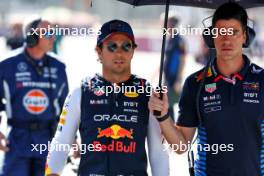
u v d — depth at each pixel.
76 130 8.80
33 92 11.63
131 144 8.48
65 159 8.82
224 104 8.65
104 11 69.75
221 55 8.62
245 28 8.66
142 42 61.53
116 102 8.55
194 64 38.03
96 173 8.45
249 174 8.66
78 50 51.25
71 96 8.66
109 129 8.48
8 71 11.58
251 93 8.63
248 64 8.75
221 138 8.69
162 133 8.70
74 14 71.62
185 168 16.25
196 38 42.88
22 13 80.81
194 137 9.45
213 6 9.35
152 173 8.80
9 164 11.43
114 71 8.59
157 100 8.45
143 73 36.47
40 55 11.70
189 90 8.89
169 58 19.69
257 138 8.66
